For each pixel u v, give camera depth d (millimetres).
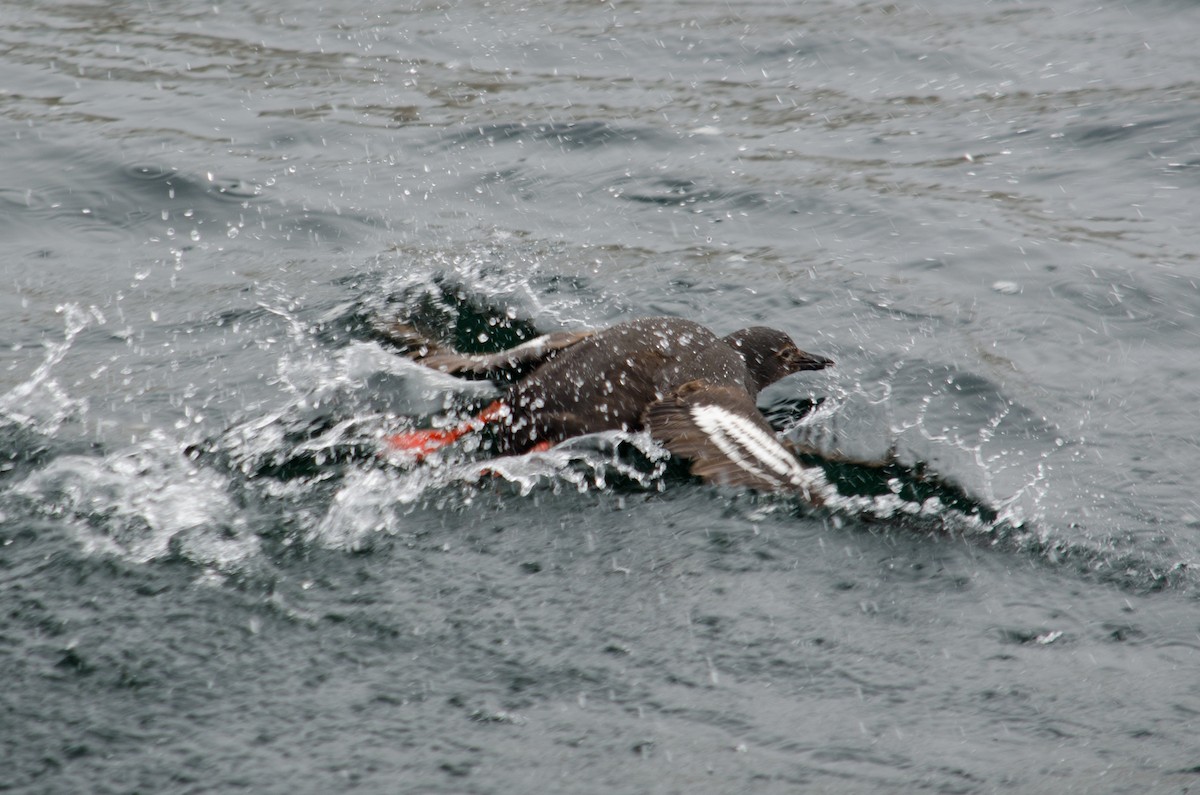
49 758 16641
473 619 19609
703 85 50719
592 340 26094
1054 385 27906
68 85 49531
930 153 43062
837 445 25469
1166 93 46000
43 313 31188
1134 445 25156
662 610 19828
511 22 58750
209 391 27016
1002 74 50219
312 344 29562
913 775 16328
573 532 21969
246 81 50844
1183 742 16781
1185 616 19594
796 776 16344
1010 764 16469
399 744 16969
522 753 16781
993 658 18688
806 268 34781
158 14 59812
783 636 19188
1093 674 18281
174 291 32781
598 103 48469
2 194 38781
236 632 19203
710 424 23031
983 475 24156
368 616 19625
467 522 22250
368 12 60156
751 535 21859
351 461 24125
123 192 39406
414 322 31312
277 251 35812
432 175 41969
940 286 33375
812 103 48438
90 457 24016
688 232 37531
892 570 20922
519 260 35406
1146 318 31000
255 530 21906
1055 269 34031
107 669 18297
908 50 53469
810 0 60938
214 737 17062
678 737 17078
